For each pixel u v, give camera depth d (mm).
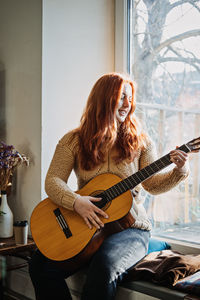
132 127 1954
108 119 1871
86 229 1703
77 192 1831
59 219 1768
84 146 1912
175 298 1550
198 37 2092
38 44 2285
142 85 2420
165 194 2289
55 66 2324
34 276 1811
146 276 1731
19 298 2420
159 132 2316
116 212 1719
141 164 1967
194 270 1704
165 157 1721
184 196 2191
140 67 2434
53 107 2322
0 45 2625
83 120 2014
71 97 2416
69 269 1752
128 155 1883
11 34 2521
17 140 2451
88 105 1989
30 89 2350
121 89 1891
